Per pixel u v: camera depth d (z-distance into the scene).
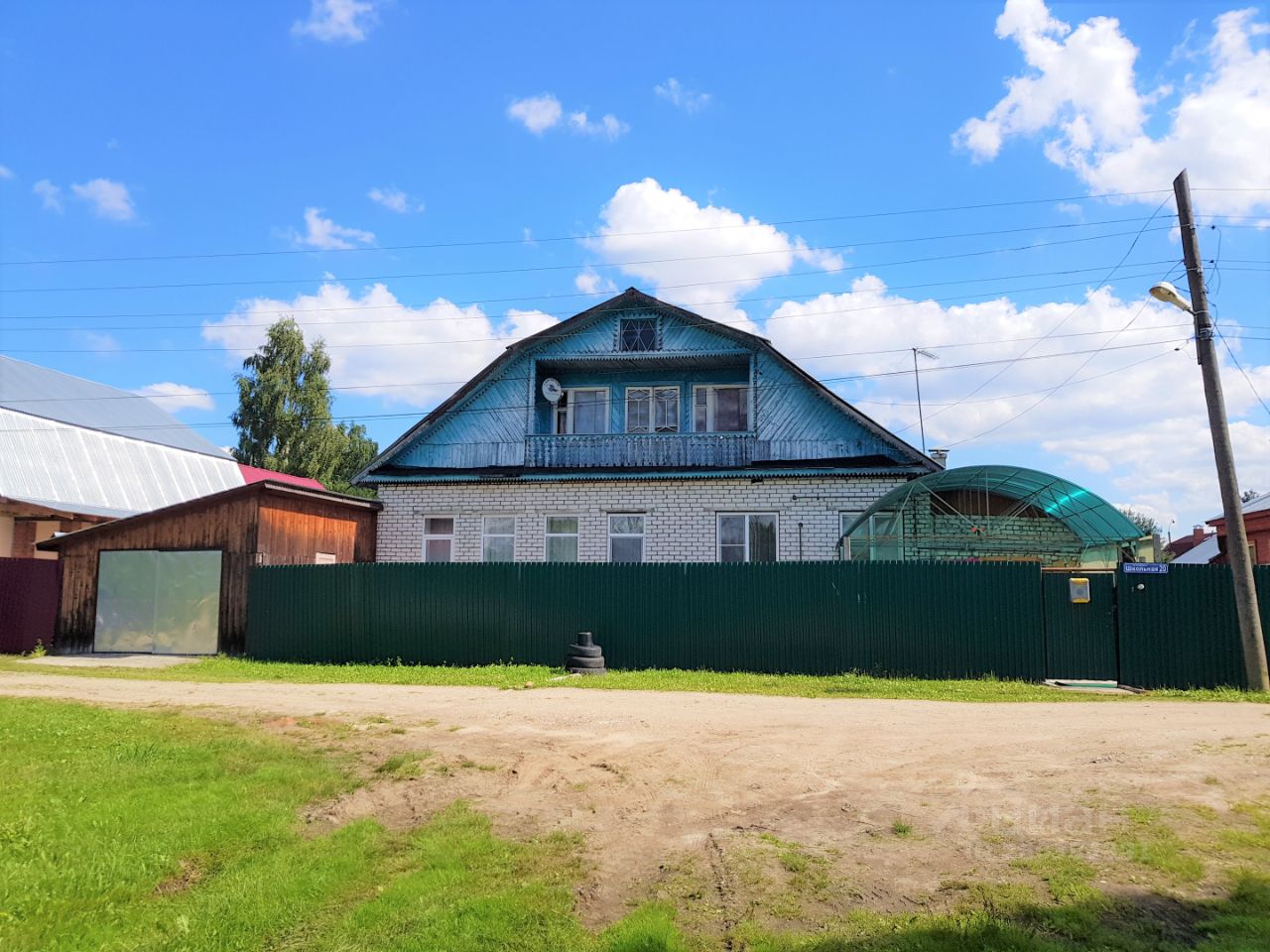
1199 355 14.20
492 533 21.64
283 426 44.19
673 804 6.77
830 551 19.84
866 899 4.87
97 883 5.39
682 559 20.58
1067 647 14.60
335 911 5.16
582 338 22.42
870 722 10.09
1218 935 4.28
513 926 4.78
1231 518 13.71
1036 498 17.94
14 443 26.22
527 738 9.27
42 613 19.78
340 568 17.70
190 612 18.98
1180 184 14.52
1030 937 4.31
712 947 4.48
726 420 22.23
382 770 8.02
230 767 8.04
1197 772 7.04
